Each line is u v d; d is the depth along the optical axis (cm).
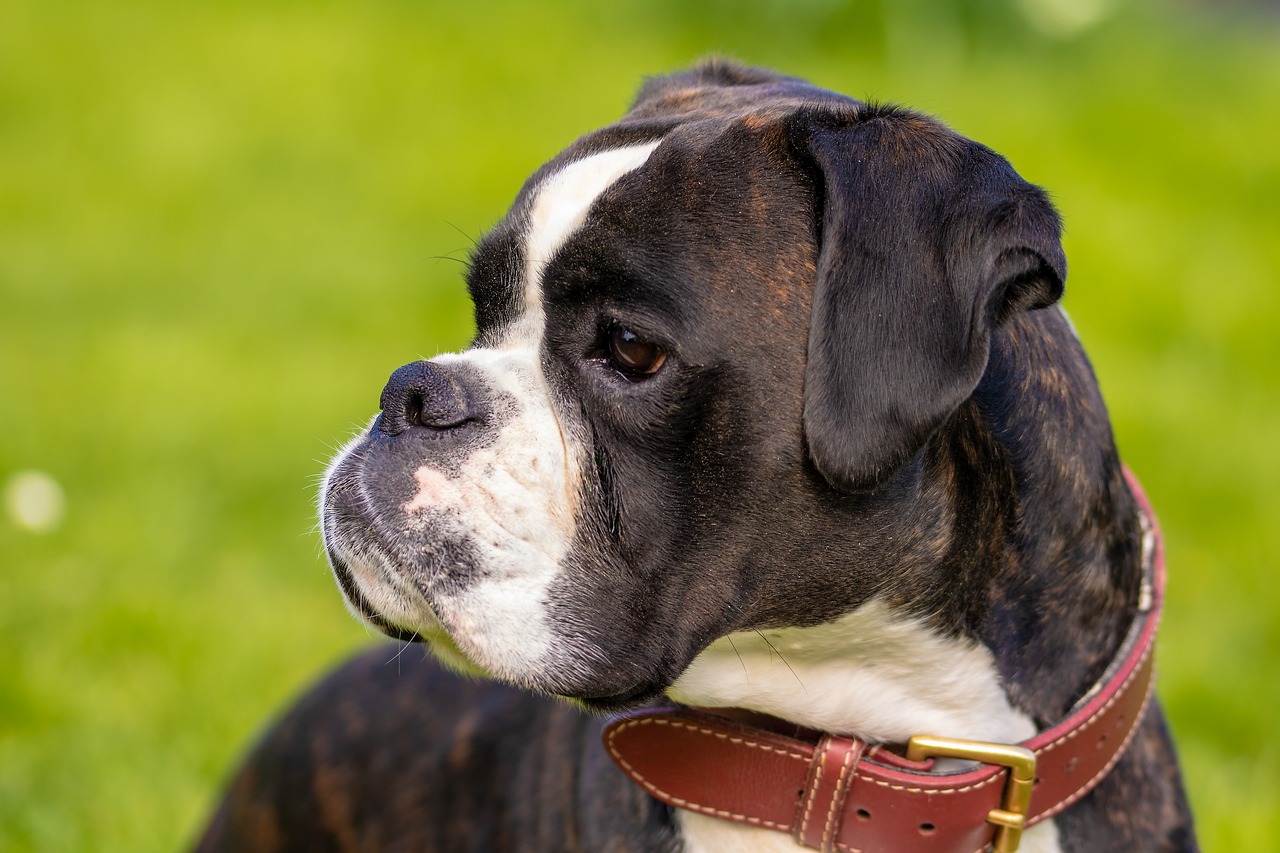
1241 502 958
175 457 1031
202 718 770
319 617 863
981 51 1775
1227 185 1485
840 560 423
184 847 697
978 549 433
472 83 1758
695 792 443
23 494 952
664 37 1869
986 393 432
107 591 859
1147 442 1016
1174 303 1220
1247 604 855
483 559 412
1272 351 1168
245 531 953
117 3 2041
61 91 1773
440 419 421
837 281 402
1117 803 453
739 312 409
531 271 426
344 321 1265
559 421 422
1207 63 1831
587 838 464
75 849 680
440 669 565
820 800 436
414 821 535
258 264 1374
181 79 1797
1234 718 757
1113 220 1359
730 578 422
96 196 1528
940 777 429
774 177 421
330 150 1608
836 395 398
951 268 398
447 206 1474
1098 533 449
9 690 771
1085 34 1780
